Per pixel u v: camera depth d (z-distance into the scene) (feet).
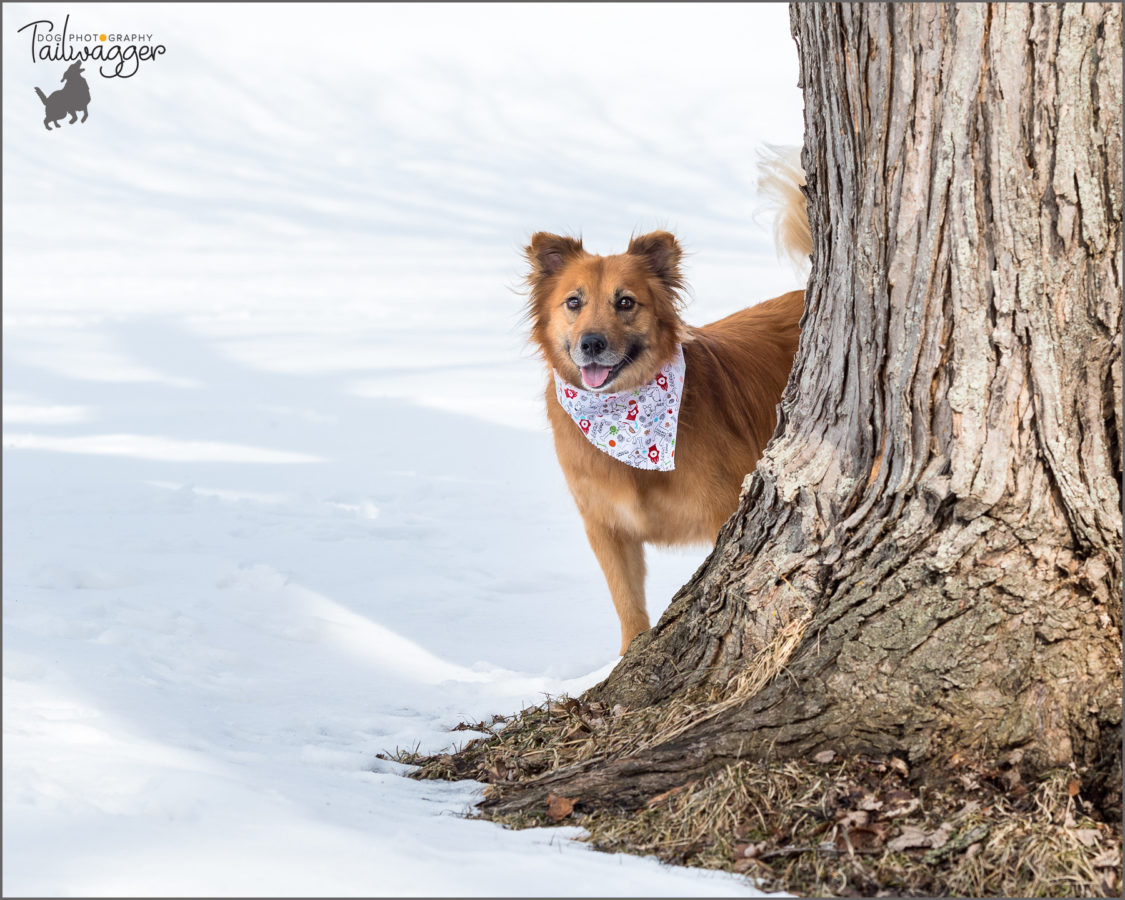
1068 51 10.52
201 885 7.61
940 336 11.41
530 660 19.03
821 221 13.00
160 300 78.13
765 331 20.95
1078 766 10.71
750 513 13.71
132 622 18.97
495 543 27.40
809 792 10.80
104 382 50.70
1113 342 11.05
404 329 65.36
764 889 9.66
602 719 13.69
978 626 11.06
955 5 10.68
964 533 11.27
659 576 25.13
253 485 33.04
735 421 18.90
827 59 11.98
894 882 9.78
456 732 15.19
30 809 8.87
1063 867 9.74
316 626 19.93
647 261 19.22
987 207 10.94
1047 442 11.09
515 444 39.42
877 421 12.30
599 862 9.62
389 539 27.55
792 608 12.57
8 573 22.29
